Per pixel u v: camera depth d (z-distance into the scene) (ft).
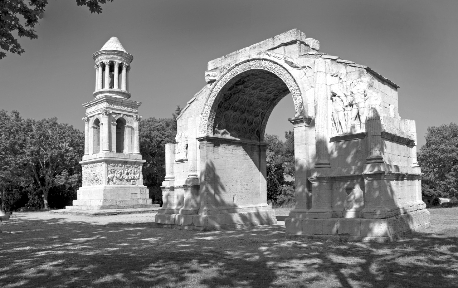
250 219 91.15
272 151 209.05
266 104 95.14
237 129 93.76
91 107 172.76
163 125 247.29
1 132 201.57
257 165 98.17
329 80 67.10
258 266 41.68
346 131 64.34
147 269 40.42
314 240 61.67
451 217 92.17
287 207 193.47
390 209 60.64
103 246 59.62
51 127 218.59
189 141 91.25
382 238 56.54
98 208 150.71
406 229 62.95
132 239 68.49
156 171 240.12
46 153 208.95
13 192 226.17
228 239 65.87
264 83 86.02
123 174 165.89
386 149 64.75
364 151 62.39
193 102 94.17
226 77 83.51
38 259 47.78
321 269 39.81
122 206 157.38
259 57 76.64
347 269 39.55
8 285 34.53
